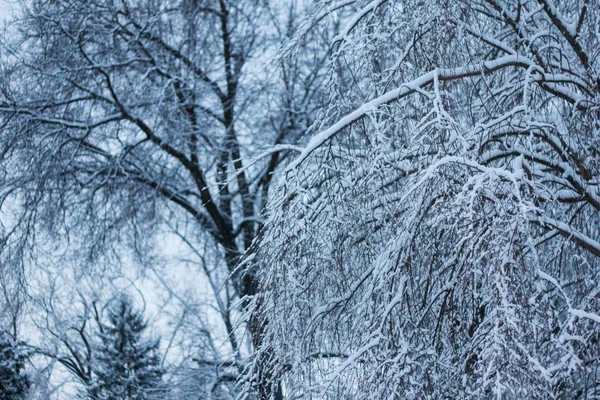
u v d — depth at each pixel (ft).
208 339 49.03
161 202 50.72
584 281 26.08
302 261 24.38
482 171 21.49
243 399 25.61
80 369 63.77
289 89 45.80
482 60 24.08
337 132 24.22
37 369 59.67
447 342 23.24
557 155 25.79
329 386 22.58
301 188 24.16
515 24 25.44
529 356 19.19
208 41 51.03
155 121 48.44
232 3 51.34
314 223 24.71
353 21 26.07
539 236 24.00
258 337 25.67
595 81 23.93
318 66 45.19
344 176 25.00
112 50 48.85
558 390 21.25
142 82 47.98
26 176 47.11
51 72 47.85
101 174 49.37
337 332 25.03
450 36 23.63
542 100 25.84
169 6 49.90
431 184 21.47
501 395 18.85
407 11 24.82
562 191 24.85
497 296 19.72
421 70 24.41
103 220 49.19
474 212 19.80
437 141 22.52
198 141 49.44
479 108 27.09
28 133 47.52
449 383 22.38
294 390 24.27
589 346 22.67
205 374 46.85
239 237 54.44
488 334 19.74
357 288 24.99
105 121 48.60
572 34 24.66
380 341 22.43
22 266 47.01
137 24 49.52
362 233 24.98
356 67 26.07
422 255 23.24
